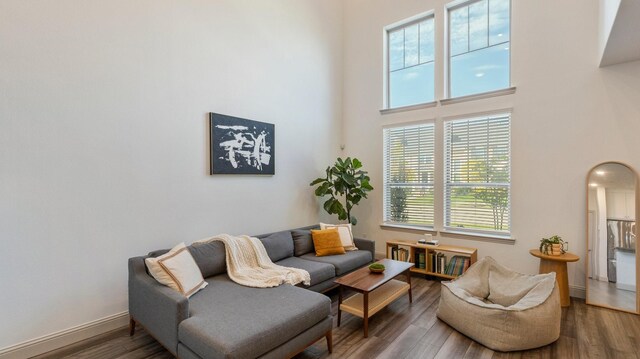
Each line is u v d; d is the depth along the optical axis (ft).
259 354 6.25
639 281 10.17
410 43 16.35
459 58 14.62
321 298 8.02
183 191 10.94
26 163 7.76
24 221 7.75
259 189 13.61
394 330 9.16
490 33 13.80
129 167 9.59
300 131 15.62
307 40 15.99
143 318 8.08
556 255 10.90
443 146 14.74
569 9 11.67
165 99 10.43
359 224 17.76
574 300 11.29
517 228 12.76
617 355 7.77
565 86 11.73
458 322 8.94
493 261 10.50
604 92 11.03
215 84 11.87
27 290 7.80
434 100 15.11
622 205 10.66
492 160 13.58
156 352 8.07
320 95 16.83
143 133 9.90
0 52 7.39
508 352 7.93
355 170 17.40
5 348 7.50
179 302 6.79
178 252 8.75
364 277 9.84
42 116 7.99
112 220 9.24
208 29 11.64
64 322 8.38
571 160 11.64
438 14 14.90
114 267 9.29
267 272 9.98
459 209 14.49
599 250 10.94
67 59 8.38
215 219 11.93
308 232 13.65
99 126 8.96
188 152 11.07
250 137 13.03
